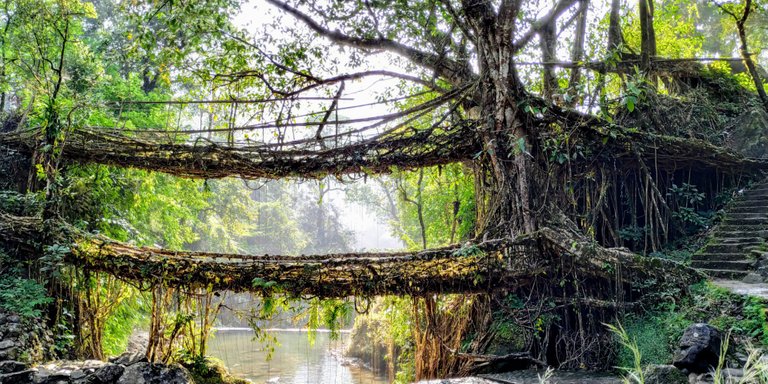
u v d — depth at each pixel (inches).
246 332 1007.6
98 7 773.3
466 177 567.2
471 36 426.3
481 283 368.5
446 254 357.7
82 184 474.0
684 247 441.4
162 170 456.4
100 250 385.7
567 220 395.9
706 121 552.4
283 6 481.4
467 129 416.8
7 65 514.6
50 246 382.0
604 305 349.4
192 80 523.8
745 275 355.3
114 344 484.4
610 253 346.0
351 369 682.8
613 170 447.2
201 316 384.8
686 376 243.1
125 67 759.1
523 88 405.7
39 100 520.7
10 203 428.1
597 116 410.6
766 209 429.1
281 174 446.3
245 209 1243.8
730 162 471.2
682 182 486.0
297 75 519.8
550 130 420.8
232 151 443.5
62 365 361.1
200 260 372.2
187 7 442.3
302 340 944.3
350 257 387.9
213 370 389.4
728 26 829.8
